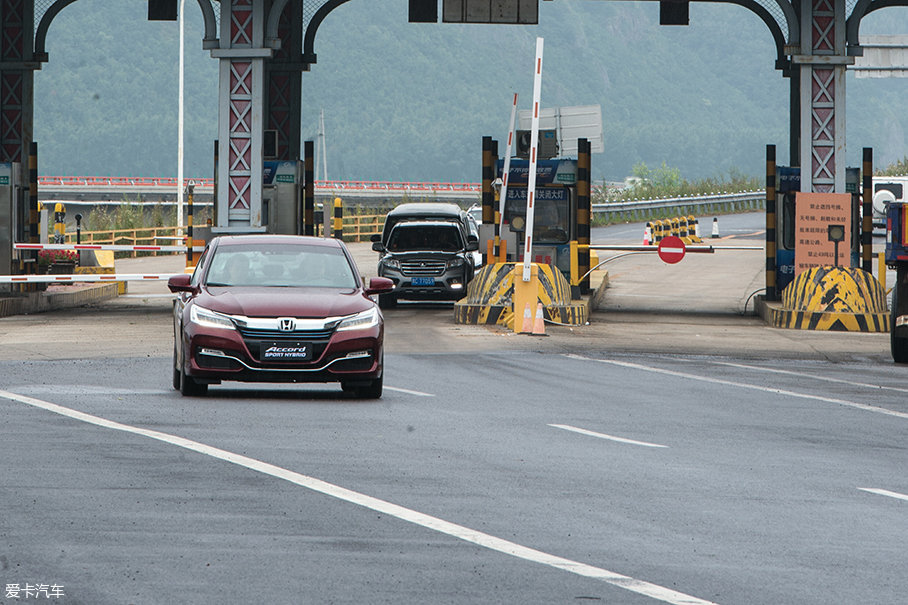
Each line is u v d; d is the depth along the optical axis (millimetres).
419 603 16547
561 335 61031
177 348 38062
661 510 22562
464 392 39625
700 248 77500
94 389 38312
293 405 35375
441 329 62688
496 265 67625
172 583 17250
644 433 32062
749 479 25875
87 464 25672
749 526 21438
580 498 23438
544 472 26047
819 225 74312
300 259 39062
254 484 23953
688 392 41312
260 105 74125
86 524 20516
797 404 38844
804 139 76188
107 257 100000
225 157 74375
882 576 18344
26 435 29250
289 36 90750
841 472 27031
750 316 77875
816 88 76375
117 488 23344
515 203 81188
